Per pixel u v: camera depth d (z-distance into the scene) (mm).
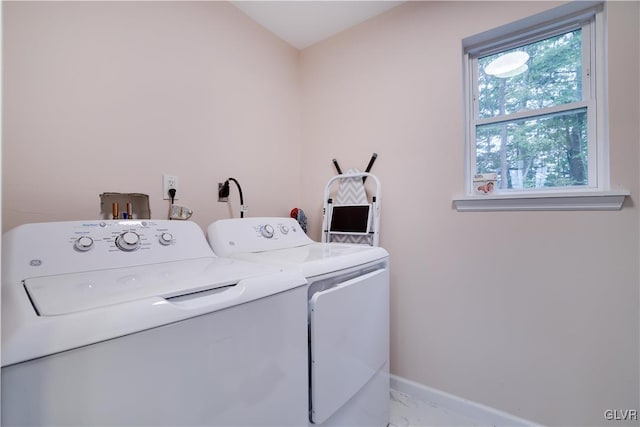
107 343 524
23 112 1023
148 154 1350
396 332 1764
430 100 1657
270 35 2006
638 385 1191
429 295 1660
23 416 450
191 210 1515
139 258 975
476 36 1530
